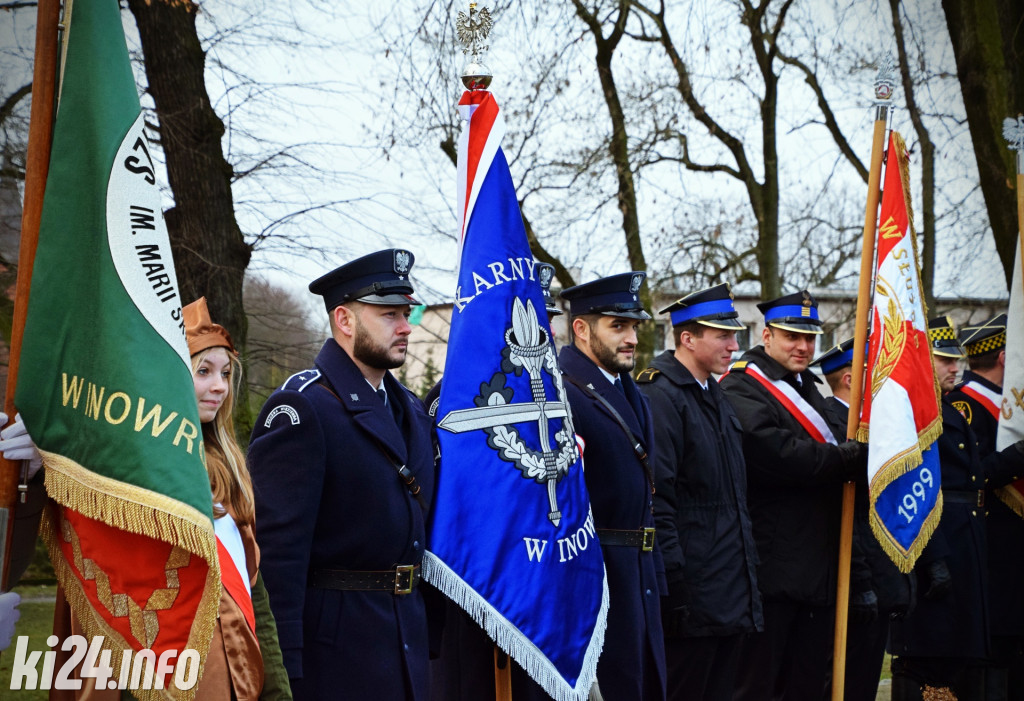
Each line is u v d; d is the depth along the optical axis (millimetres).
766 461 4871
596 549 3576
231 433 2785
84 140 2320
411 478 3279
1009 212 9172
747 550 4488
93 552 2342
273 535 2971
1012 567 5754
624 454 4098
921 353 4828
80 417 2260
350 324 3316
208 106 8977
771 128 12359
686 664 4363
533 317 3584
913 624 5367
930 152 11547
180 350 2316
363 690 3066
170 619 2326
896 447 4645
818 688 4969
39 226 2371
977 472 5504
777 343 5195
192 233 8891
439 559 3371
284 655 2869
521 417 3477
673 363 4656
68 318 2299
